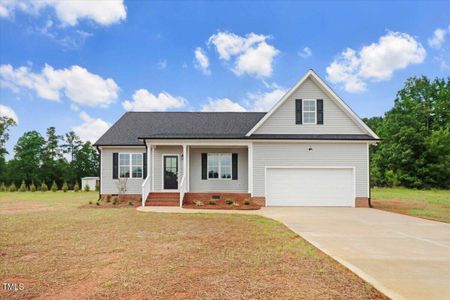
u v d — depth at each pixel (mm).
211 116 23797
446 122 45281
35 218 12773
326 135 19062
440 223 12102
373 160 46125
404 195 28250
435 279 5500
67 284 5305
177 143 18641
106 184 20812
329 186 18562
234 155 20531
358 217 13711
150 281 5336
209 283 5219
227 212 15078
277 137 18516
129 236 9156
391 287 5066
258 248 7730
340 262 6508
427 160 40312
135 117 23891
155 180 20453
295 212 15461
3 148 55812
